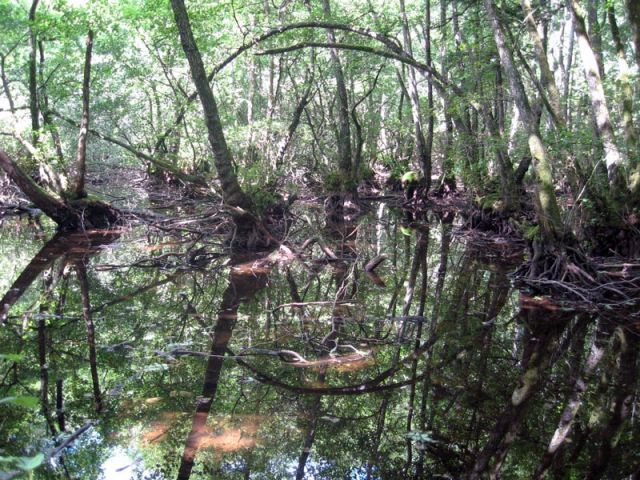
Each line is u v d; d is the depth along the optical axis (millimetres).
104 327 7797
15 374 6105
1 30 18359
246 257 12836
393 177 26500
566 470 4824
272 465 4594
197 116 20375
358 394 6004
